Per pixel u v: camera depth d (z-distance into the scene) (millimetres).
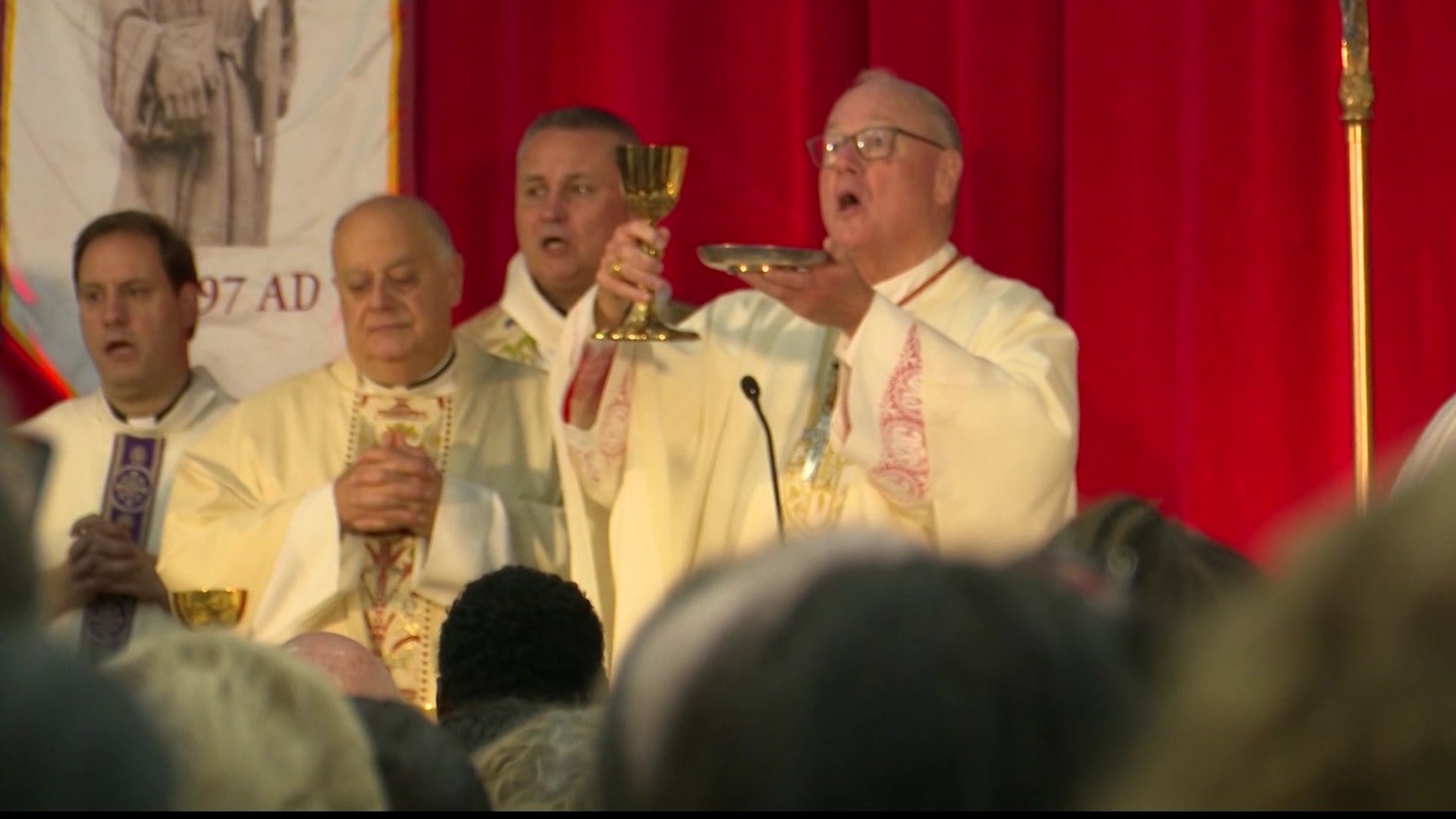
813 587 4422
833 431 16656
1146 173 19797
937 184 18109
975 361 16484
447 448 18953
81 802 4059
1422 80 19531
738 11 20812
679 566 17656
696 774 4340
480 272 21203
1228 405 19875
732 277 20891
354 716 5871
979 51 20094
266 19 21250
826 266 16375
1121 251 19828
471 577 17672
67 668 4191
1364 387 16875
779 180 20719
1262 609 3658
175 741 5332
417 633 17828
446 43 21266
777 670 4320
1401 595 3496
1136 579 7371
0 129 21281
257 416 19266
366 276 18859
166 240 20141
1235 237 19844
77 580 18125
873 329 16453
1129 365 19828
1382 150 19625
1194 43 19781
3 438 4750
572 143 19594
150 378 19938
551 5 21156
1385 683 3488
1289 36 19734
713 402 17969
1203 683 3701
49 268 21234
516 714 9633
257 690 5656
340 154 21172
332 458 19000
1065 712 4289
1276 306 19750
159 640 5824
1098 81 19844
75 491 19844
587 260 19578
